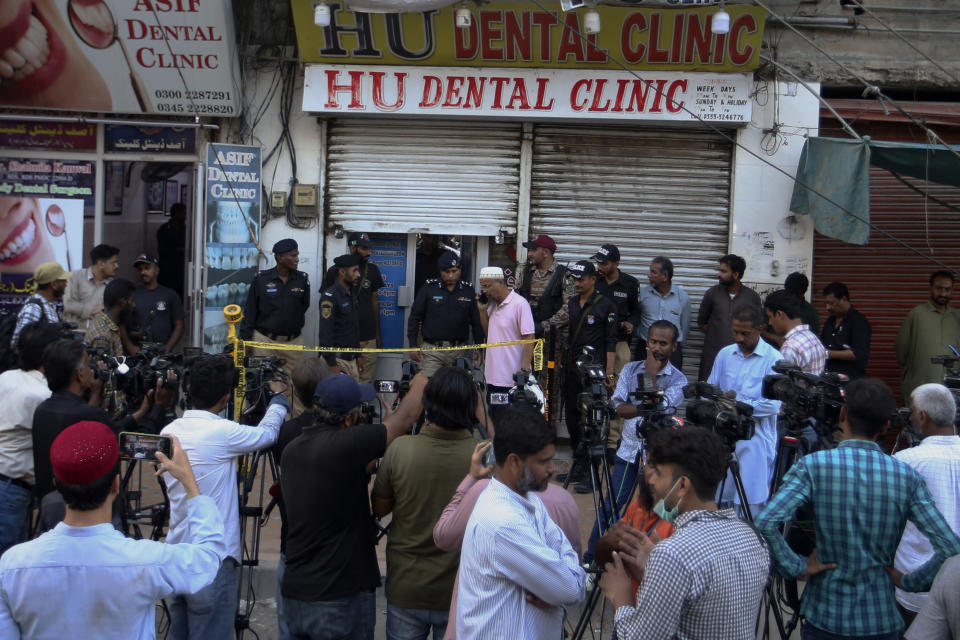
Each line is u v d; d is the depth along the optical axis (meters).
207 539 3.05
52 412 4.41
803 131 8.62
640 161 8.80
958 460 3.93
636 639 2.77
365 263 8.72
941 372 8.09
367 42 8.32
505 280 8.23
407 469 3.76
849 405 3.59
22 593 2.71
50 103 8.70
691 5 7.80
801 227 8.64
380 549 6.38
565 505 3.46
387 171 8.94
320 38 8.32
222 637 4.11
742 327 5.24
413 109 8.53
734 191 8.70
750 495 5.15
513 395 4.81
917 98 9.03
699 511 2.88
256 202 8.82
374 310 8.80
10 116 8.88
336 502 3.83
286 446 3.96
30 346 5.04
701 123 8.45
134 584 2.79
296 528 3.87
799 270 8.67
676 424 4.12
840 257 8.98
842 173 7.63
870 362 9.04
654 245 8.86
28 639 2.74
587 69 8.38
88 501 2.77
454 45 8.29
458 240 9.14
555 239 8.91
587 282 7.70
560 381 8.45
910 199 8.93
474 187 8.90
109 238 9.20
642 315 8.34
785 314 5.48
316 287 8.99
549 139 8.83
